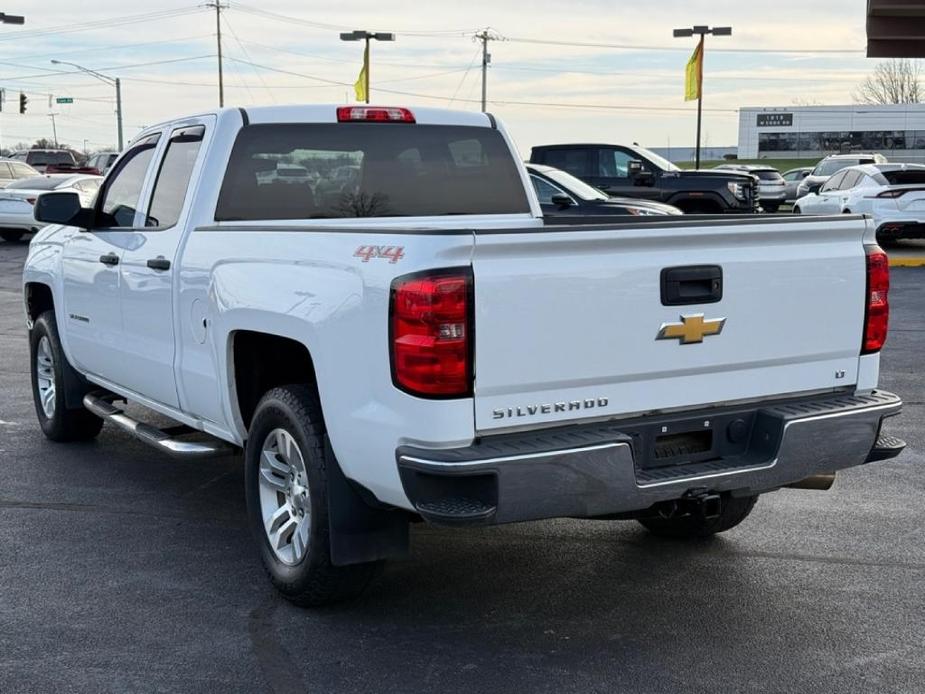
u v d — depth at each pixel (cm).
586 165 1920
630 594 482
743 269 425
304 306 428
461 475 367
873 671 405
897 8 1770
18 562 522
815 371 453
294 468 457
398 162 579
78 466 695
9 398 902
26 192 2484
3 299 1588
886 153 10406
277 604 471
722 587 490
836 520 586
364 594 482
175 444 546
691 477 406
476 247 373
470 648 426
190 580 499
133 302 586
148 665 411
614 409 406
